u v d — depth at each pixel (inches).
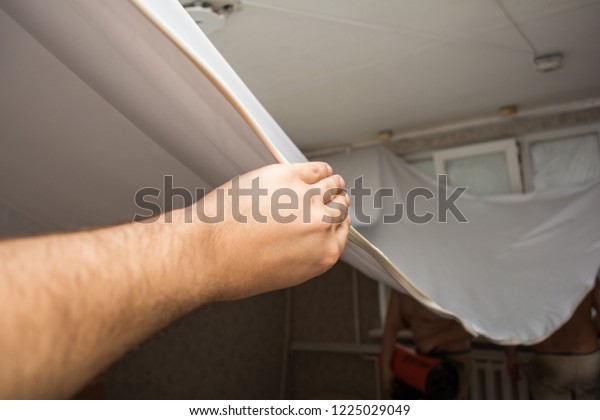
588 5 59.1
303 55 71.2
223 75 25.9
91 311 9.6
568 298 70.7
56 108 30.3
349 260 55.9
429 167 118.7
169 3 22.2
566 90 91.9
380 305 136.1
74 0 20.3
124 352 10.7
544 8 59.6
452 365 90.4
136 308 10.6
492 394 109.4
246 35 63.8
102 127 31.4
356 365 143.5
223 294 13.5
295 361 155.3
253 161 29.9
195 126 28.3
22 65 26.9
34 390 8.9
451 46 70.0
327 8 57.4
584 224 81.8
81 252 10.2
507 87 89.1
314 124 108.3
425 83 85.2
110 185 37.3
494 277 79.1
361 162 112.6
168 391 119.0
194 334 127.4
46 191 38.7
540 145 106.3
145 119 29.6
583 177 101.0
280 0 55.0
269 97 89.6
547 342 87.7
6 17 23.8
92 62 25.0
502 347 114.4
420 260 83.0
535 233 84.2
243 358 140.4
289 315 156.5
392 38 66.6
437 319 96.4
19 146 33.9
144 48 22.1
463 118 108.1
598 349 86.0
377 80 82.7
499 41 68.6
